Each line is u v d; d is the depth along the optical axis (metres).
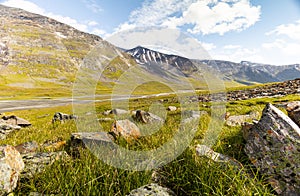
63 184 3.98
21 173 4.37
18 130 15.91
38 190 3.90
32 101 98.94
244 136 6.64
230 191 3.87
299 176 4.15
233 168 4.64
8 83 197.38
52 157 5.09
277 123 4.78
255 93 46.28
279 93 40.81
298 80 65.12
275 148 4.58
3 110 64.56
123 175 4.25
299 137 4.45
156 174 4.68
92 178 4.05
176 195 4.06
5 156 3.98
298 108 6.84
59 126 14.05
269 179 4.45
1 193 3.53
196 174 4.36
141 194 3.82
